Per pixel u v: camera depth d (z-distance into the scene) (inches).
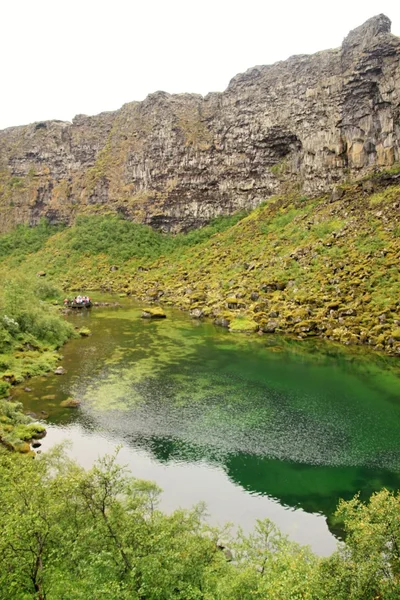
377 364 2187.5
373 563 538.6
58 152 7229.3
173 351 2434.8
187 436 1438.2
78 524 695.1
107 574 627.8
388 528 570.6
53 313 2906.0
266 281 3361.2
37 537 642.8
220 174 5674.2
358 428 1494.8
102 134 7066.9
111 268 5123.0
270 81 5315.0
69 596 610.2
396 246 3129.9
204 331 2906.0
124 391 1843.0
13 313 2497.5
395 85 4047.7
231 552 887.7
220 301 3447.3
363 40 4439.0
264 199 5285.4
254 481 1178.6
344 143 4466.0
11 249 6407.5
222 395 1793.8
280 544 725.3
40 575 634.2
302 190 4822.8
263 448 1358.3
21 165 7504.9
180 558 679.7
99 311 3636.8
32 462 877.8
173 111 6190.9
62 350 2465.6
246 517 1026.7
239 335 2792.8
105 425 1518.2
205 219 5689.0
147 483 1015.6
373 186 3902.6
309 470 1234.0
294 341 2618.1
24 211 7145.7
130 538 679.7
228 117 5693.9
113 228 5866.1
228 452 1332.4
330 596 526.6
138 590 610.5
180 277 4379.9
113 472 730.2
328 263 3275.1
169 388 1875.0
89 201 6692.9
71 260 5418.3
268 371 2094.0
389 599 505.7
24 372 2016.5
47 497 677.9
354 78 4360.2
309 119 4803.2
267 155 5315.0
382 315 2593.5
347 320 2691.9
